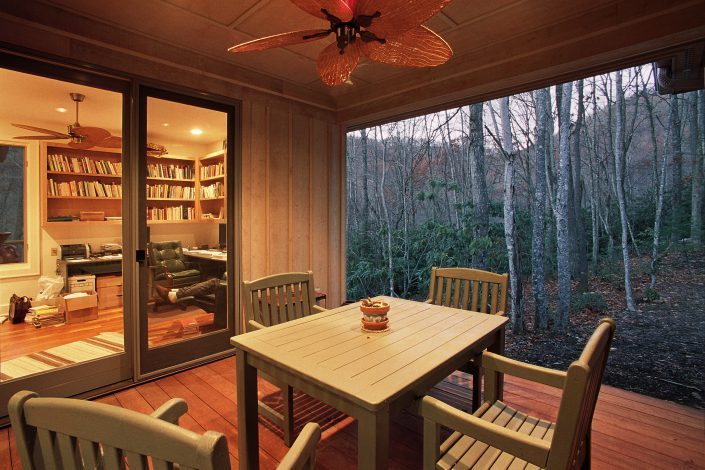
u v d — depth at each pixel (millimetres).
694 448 2029
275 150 3777
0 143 3662
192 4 2426
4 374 2705
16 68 2326
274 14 2543
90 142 3885
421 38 1659
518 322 4055
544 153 3863
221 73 3295
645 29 2312
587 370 979
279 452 2037
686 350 2904
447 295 2668
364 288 5488
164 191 3018
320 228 4234
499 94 3227
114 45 2666
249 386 1752
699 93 2885
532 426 1479
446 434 2156
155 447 610
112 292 4406
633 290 3215
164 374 2986
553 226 3809
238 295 3471
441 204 4801
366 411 1219
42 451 758
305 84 3902
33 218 3938
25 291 3943
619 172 3336
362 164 5539
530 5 2451
